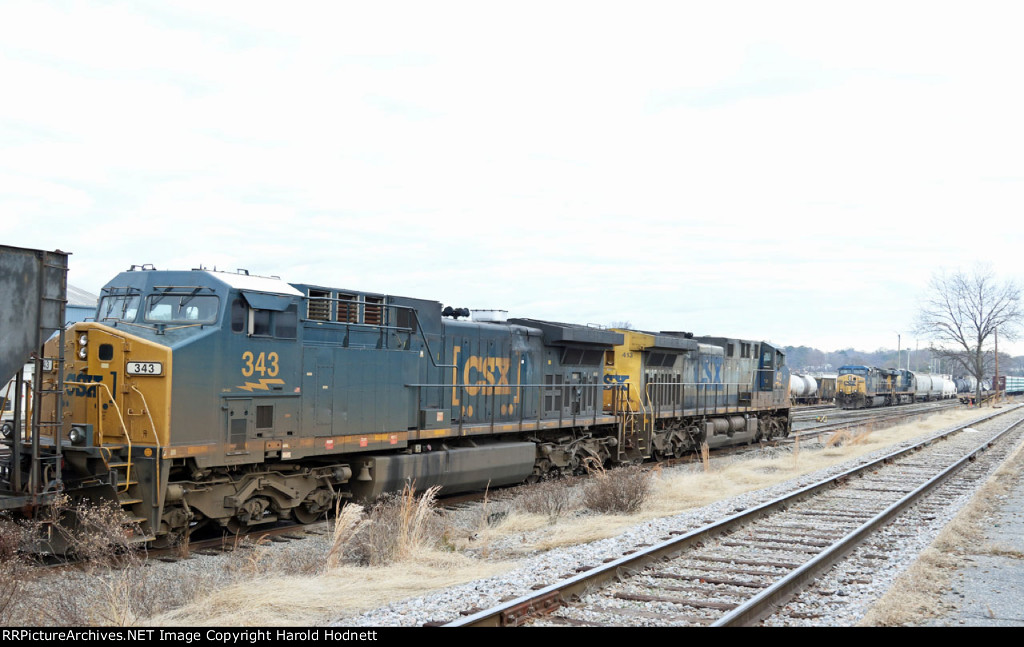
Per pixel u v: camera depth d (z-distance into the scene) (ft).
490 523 45.21
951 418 150.10
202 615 25.34
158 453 34.91
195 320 38.37
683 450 84.99
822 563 30.55
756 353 104.88
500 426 57.26
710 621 24.08
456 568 32.94
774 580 28.91
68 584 29.45
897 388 238.27
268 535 40.60
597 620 24.30
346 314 45.57
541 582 27.99
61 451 33.68
